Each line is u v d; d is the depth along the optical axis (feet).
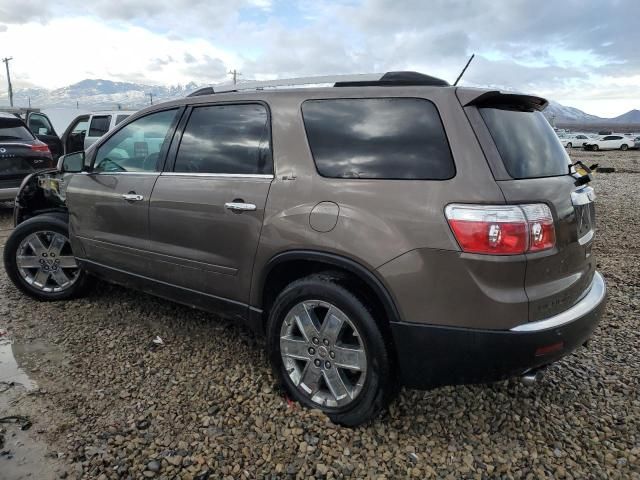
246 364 10.91
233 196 9.78
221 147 10.44
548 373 10.73
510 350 7.38
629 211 32.58
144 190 11.51
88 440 8.30
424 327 7.71
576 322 7.95
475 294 7.36
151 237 11.51
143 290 12.39
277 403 9.36
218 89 11.12
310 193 8.79
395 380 8.39
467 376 7.77
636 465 7.98
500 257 7.23
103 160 13.01
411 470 7.81
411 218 7.72
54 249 14.29
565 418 9.20
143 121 12.25
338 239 8.28
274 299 9.86
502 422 9.05
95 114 39.88
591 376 10.63
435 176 7.79
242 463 7.86
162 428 8.66
